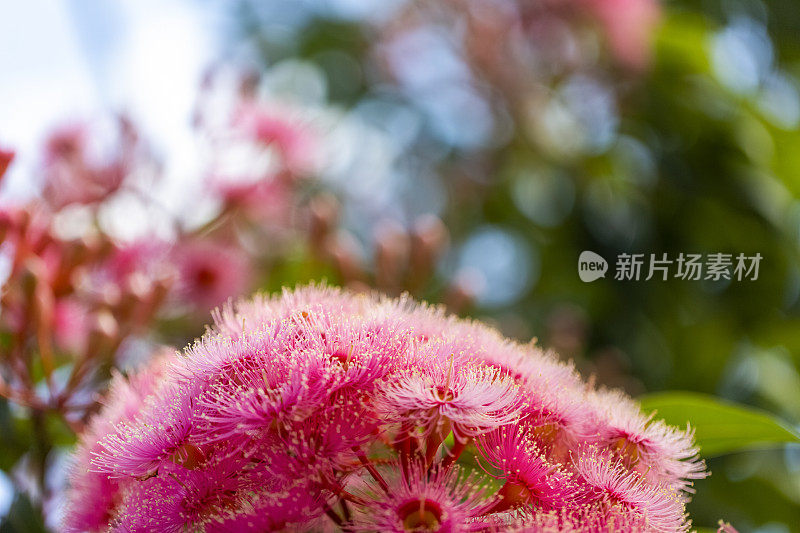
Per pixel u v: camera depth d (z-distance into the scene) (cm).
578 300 85
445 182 100
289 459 41
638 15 90
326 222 70
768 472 70
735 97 86
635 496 43
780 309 79
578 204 89
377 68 106
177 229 68
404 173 102
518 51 97
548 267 89
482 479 43
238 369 43
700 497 65
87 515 46
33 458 55
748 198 82
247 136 72
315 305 44
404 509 41
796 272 80
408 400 41
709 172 84
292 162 73
